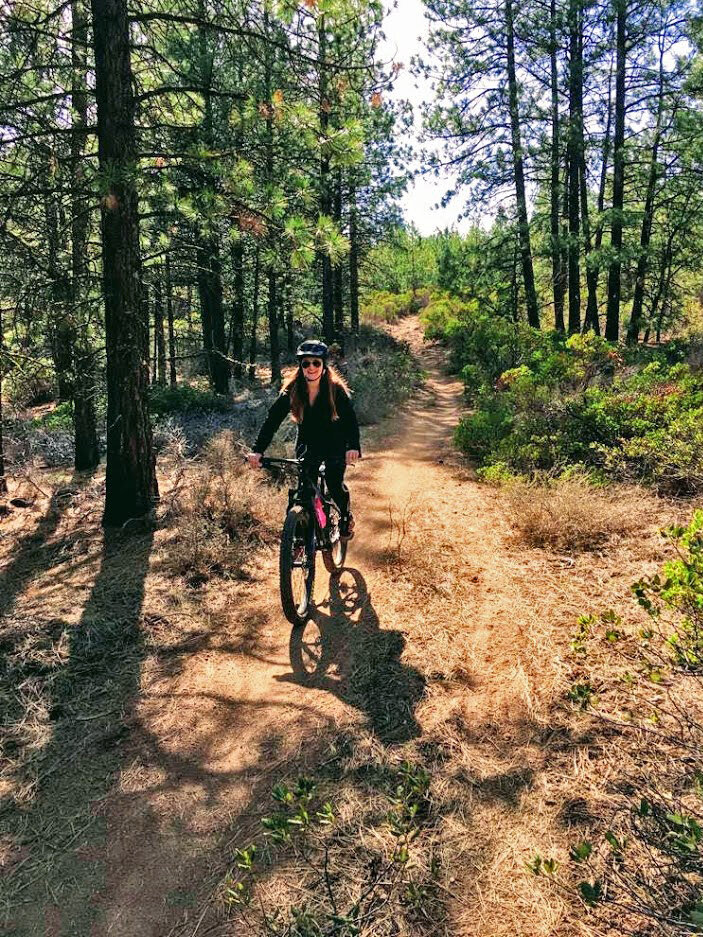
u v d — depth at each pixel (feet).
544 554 15.96
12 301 22.34
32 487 29.58
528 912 7.06
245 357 94.32
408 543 18.19
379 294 155.22
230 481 21.49
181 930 7.47
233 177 19.63
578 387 31.53
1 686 12.67
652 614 8.75
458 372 69.51
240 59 23.45
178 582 16.83
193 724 11.27
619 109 60.23
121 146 19.72
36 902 8.06
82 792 9.86
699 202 66.74
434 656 12.27
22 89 21.43
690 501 17.49
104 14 19.12
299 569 16.98
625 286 73.72
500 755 9.41
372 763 9.62
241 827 8.86
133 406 21.20
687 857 6.89
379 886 7.59
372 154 61.77
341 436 15.07
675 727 9.14
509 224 67.72
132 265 20.58
